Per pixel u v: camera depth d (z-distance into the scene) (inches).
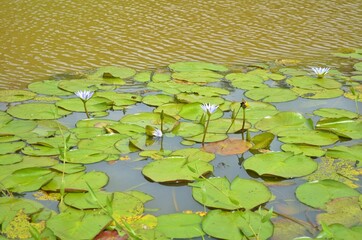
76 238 81.9
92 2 259.3
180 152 113.7
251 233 84.2
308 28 220.2
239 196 94.8
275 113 133.8
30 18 227.6
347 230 83.6
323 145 116.1
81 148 114.3
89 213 89.0
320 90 151.4
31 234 79.7
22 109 134.2
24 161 107.8
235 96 147.2
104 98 141.6
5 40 196.4
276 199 96.3
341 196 95.5
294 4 263.4
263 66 172.1
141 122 128.3
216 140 118.8
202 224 86.3
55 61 175.6
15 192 97.3
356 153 113.0
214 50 189.9
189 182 102.8
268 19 233.1
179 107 138.2
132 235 78.4
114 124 126.3
